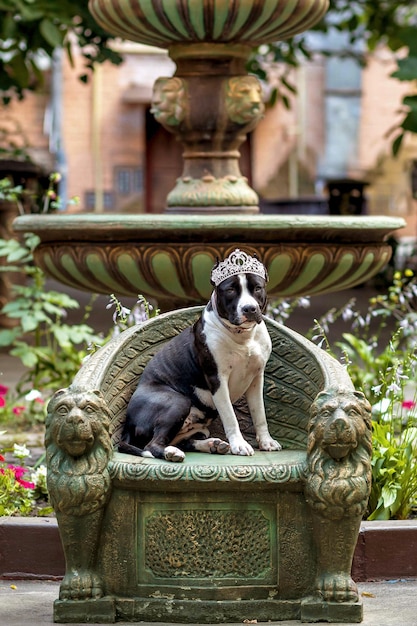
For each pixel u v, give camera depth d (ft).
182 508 13.79
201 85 25.40
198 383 15.21
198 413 15.33
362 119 101.50
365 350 24.93
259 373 15.29
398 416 21.97
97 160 97.91
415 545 16.42
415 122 31.71
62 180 96.94
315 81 100.63
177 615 13.76
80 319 47.11
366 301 55.16
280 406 15.74
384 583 16.28
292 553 13.80
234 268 14.61
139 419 15.07
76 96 96.73
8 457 22.18
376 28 55.83
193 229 22.18
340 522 13.60
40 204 42.11
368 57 99.50
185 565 13.80
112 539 13.91
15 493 18.49
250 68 49.90
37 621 14.02
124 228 22.45
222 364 14.87
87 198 98.17
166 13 23.76
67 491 13.56
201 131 25.46
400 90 101.24
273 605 13.75
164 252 22.50
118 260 22.81
